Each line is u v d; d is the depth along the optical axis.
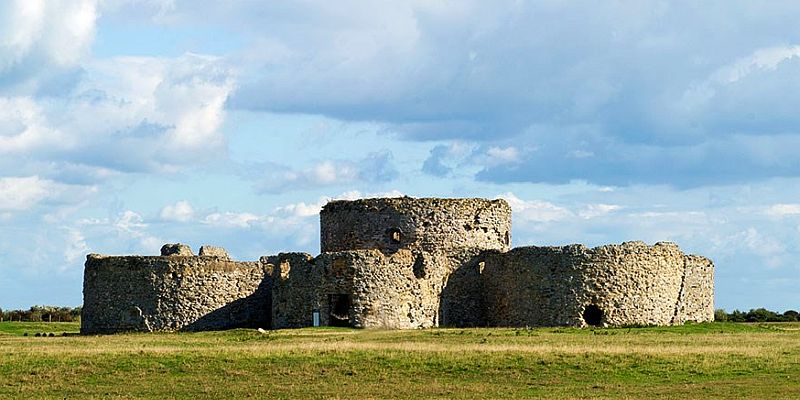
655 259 96.00
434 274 99.50
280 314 96.56
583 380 65.06
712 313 102.62
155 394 61.62
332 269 94.19
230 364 68.12
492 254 100.38
